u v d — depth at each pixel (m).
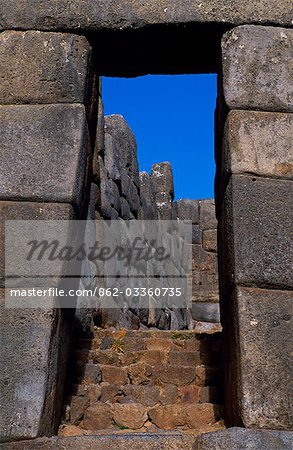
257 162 3.97
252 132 4.04
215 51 4.51
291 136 4.04
